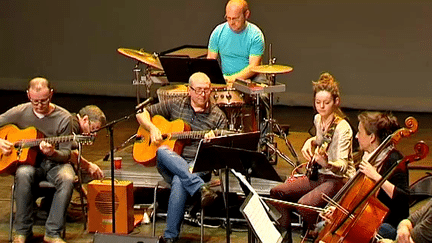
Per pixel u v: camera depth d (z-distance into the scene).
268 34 22.80
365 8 22.05
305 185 11.84
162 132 13.03
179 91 14.57
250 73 15.43
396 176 9.92
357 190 9.65
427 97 22.17
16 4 24.39
